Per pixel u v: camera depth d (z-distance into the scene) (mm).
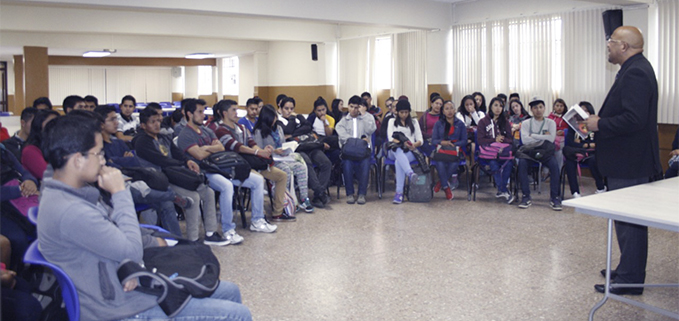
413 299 3262
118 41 13070
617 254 4082
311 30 11867
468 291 3379
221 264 3961
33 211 2018
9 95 20312
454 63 9797
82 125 1799
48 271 2557
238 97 17078
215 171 4449
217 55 16594
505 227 4969
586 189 6855
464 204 6035
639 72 3062
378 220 5293
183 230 4875
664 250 4227
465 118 7320
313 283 3551
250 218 5402
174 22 10453
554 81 8242
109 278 1800
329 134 6875
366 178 6121
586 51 7730
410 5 9242
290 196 5336
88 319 1763
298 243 4496
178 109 6148
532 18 8391
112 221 1903
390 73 11008
